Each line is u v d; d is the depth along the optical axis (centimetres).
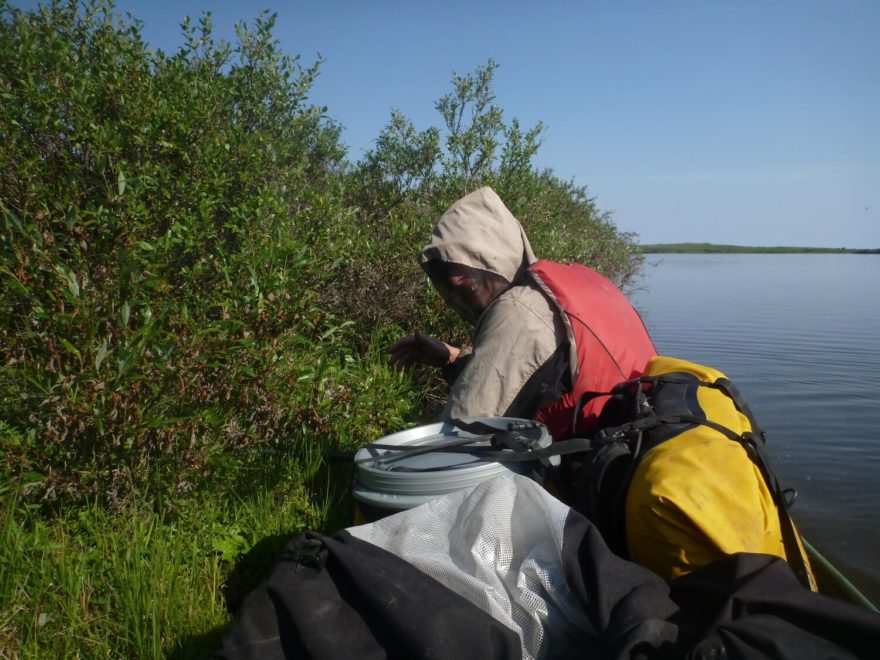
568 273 300
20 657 208
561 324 278
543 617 183
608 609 169
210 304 326
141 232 347
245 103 502
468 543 193
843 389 712
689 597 178
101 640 221
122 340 272
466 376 277
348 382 375
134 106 402
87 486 265
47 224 325
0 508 255
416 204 613
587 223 1021
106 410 260
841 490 450
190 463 279
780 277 2775
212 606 240
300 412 333
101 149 365
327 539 188
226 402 304
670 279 2656
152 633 221
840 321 1259
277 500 312
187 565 256
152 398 275
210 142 431
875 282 2408
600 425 262
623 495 214
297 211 447
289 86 519
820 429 576
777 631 154
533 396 273
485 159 617
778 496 219
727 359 885
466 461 227
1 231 303
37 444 261
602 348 280
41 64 397
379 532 201
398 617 167
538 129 643
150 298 315
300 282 354
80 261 298
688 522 192
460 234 305
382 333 499
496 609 179
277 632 175
